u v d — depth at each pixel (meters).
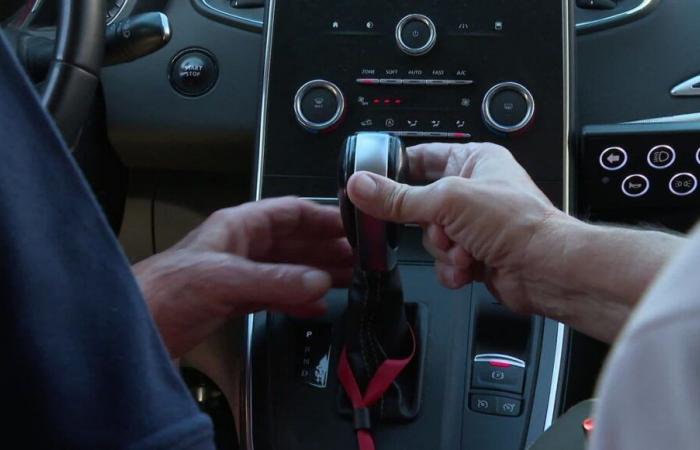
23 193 0.43
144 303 0.49
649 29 1.09
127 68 1.18
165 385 0.49
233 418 1.29
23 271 0.43
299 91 1.00
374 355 0.86
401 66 1.00
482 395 0.89
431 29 1.00
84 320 0.46
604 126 0.98
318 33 1.01
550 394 0.89
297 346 0.93
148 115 1.19
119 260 0.47
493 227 0.77
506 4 1.00
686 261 0.31
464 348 0.92
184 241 0.85
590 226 0.75
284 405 0.90
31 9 1.05
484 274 0.85
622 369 0.32
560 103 0.99
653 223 1.02
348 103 1.00
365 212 0.78
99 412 0.46
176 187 1.31
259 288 0.81
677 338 0.31
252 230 0.88
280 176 1.00
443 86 1.00
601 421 0.34
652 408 0.31
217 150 1.21
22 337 0.44
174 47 1.18
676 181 0.99
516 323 0.93
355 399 0.86
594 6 1.11
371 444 0.86
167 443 0.47
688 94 1.08
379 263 0.81
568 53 0.99
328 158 1.00
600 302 0.74
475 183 0.78
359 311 0.85
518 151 0.99
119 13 1.19
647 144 0.97
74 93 0.87
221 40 1.17
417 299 0.95
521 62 0.99
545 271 0.75
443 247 0.82
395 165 0.78
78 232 0.45
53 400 0.45
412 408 0.88
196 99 1.18
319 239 0.92
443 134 1.00
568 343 0.91
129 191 1.32
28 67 0.93
